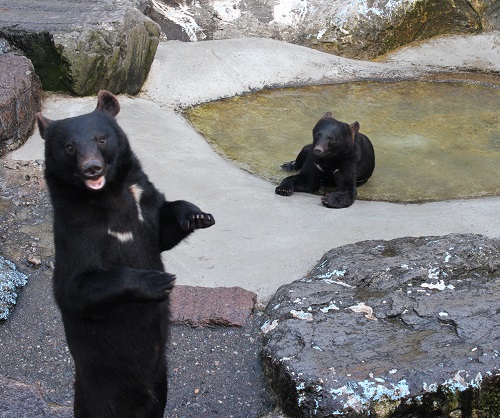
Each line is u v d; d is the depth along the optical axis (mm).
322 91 11492
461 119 10633
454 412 5039
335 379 5027
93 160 4012
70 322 4207
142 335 4316
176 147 9211
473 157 9523
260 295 6617
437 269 6320
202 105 10852
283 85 11609
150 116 9984
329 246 7227
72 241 4051
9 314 6301
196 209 4285
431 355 5227
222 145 9734
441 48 13008
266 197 8281
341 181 8594
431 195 8586
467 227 7562
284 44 12312
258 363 5848
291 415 5180
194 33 12906
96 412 4371
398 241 6891
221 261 7043
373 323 5719
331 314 5859
